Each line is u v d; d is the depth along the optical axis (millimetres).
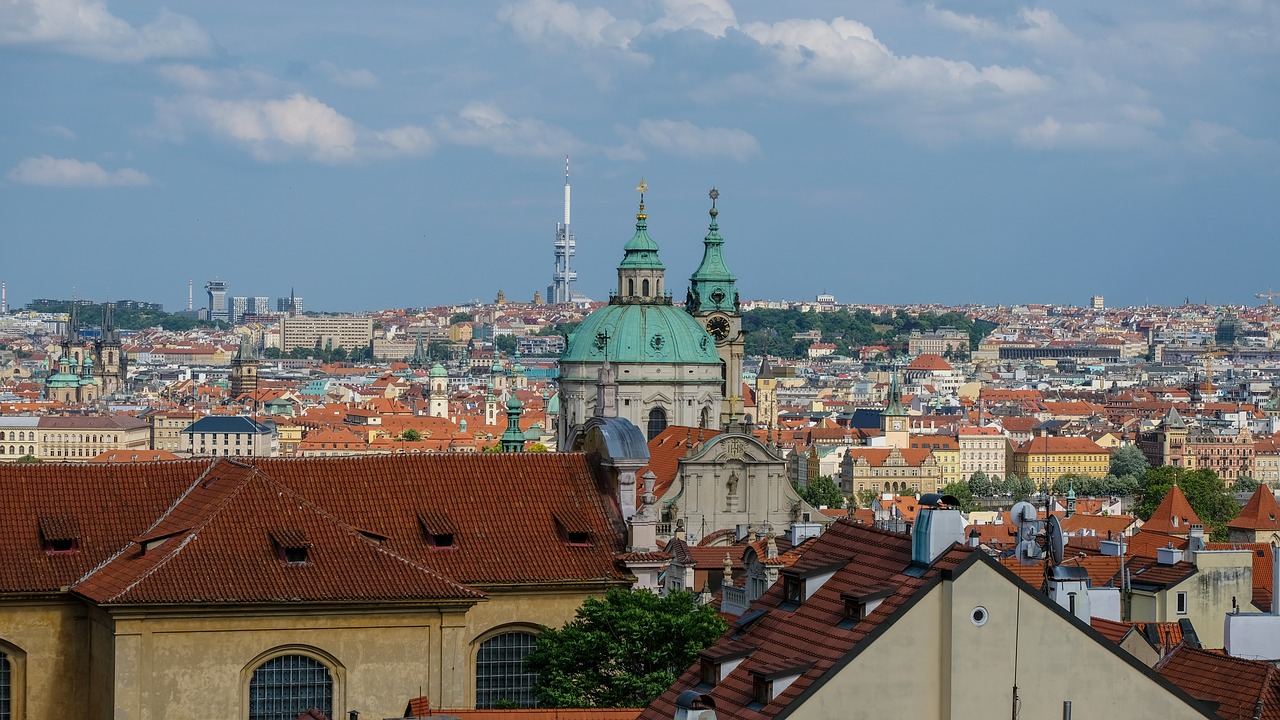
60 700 141875
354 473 154125
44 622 141875
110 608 134500
